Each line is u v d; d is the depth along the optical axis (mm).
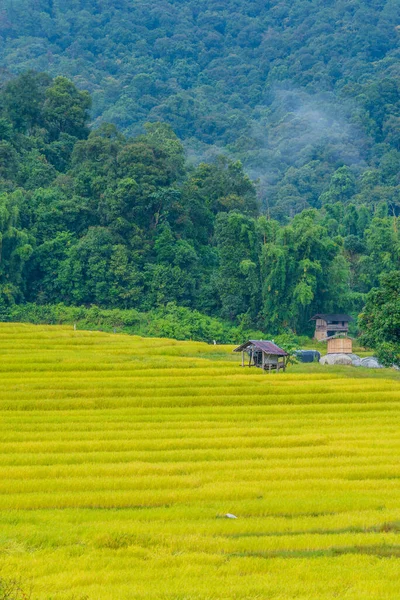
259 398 171125
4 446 134750
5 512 106000
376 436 147250
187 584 83250
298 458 134000
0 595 78438
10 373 185375
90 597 79250
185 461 131375
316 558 91562
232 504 109562
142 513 105812
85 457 130125
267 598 80500
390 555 93312
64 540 95125
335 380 190250
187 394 173500
